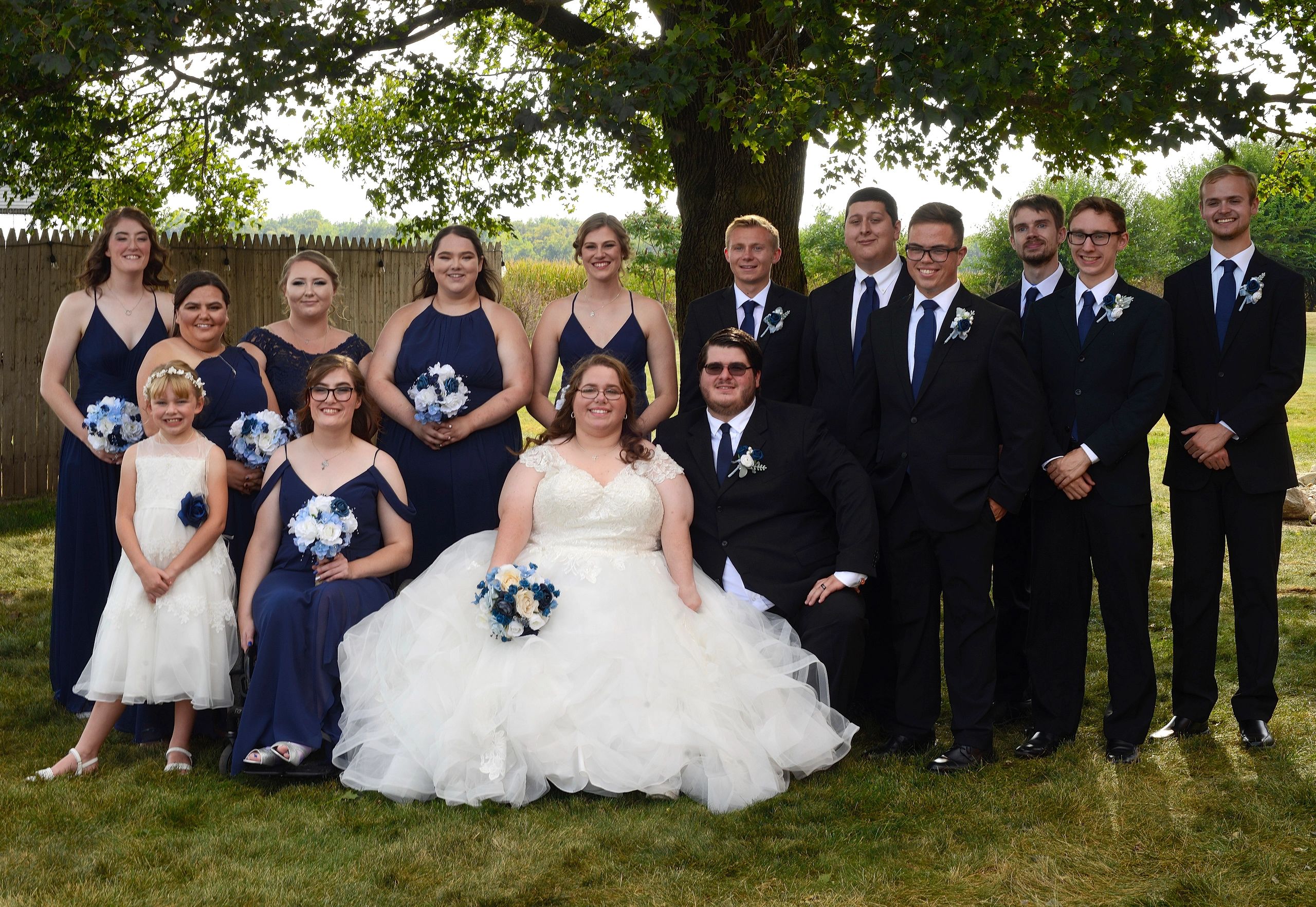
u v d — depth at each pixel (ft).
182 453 13.58
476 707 12.24
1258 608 13.26
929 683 13.58
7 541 27.20
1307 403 55.21
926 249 13.14
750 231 15.56
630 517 13.60
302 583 13.76
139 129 28.96
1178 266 137.90
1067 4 20.18
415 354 16.01
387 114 34.76
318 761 12.87
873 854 10.65
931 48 18.60
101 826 11.34
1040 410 13.02
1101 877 10.12
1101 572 13.04
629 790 12.01
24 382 32.83
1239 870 10.10
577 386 14.10
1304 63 23.44
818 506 14.58
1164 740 13.46
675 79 19.34
